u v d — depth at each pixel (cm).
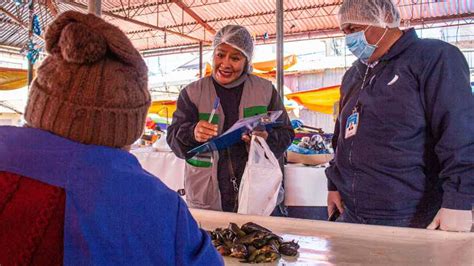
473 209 163
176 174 351
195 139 210
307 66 1389
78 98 66
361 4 177
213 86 226
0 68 753
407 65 172
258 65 1001
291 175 332
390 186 173
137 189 68
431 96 167
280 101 233
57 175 64
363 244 138
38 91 68
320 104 855
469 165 158
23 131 69
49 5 816
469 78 170
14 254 62
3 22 955
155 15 1178
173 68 1983
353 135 185
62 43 67
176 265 71
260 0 1048
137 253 67
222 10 1112
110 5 1112
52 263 62
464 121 160
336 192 204
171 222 70
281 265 120
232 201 213
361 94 186
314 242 142
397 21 183
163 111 1009
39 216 62
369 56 186
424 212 174
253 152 204
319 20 1117
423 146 174
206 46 1370
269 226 162
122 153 71
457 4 957
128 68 71
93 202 64
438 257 122
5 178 65
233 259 127
